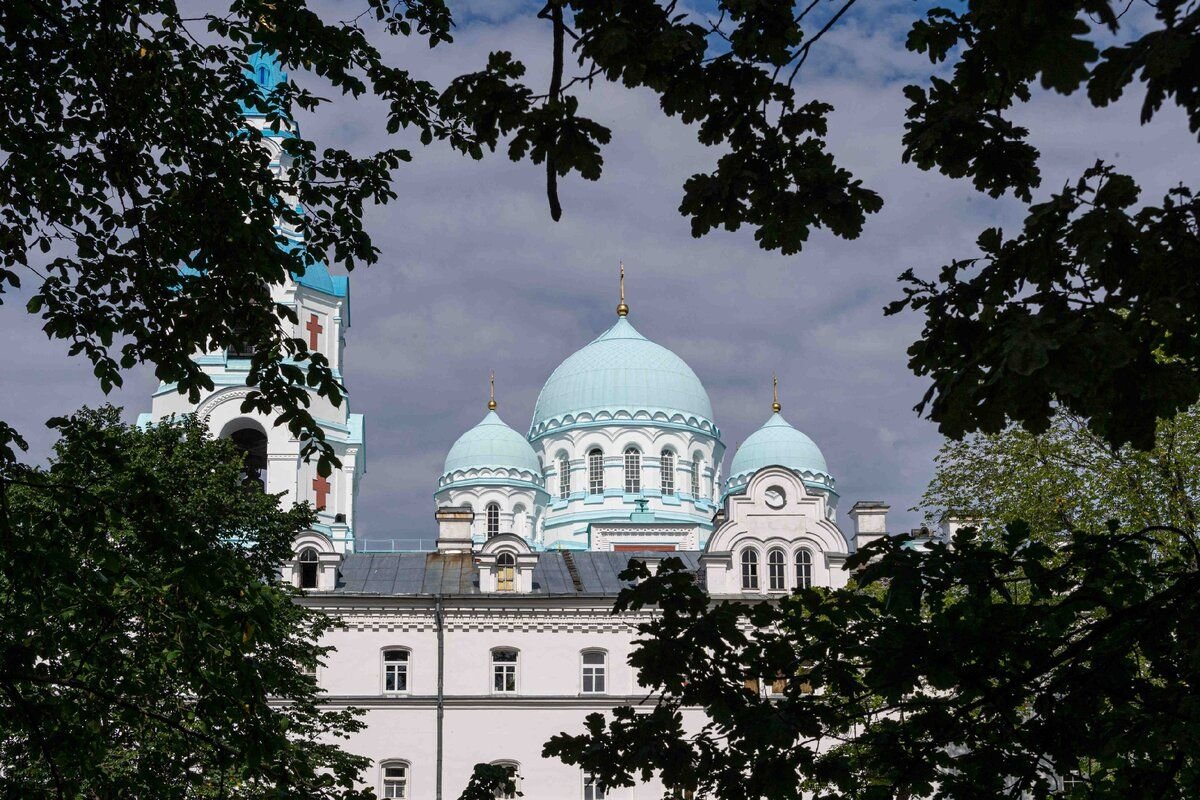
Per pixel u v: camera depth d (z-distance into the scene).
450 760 66.75
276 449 76.25
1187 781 15.69
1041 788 15.29
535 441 113.50
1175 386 11.94
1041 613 15.56
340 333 82.06
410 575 72.44
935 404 12.61
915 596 15.27
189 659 19.61
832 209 13.61
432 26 23.45
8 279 23.12
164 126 22.97
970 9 10.50
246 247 22.70
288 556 48.06
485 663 68.19
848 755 17.48
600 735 15.80
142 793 21.81
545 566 74.75
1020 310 12.56
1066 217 12.55
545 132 12.88
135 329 22.81
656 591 15.94
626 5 12.71
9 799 19.28
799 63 12.64
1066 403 12.17
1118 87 9.92
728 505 72.38
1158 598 14.92
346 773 23.23
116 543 27.84
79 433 20.53
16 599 19.69
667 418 110.06
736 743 15.62
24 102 22.45
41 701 20.67
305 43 22.61
